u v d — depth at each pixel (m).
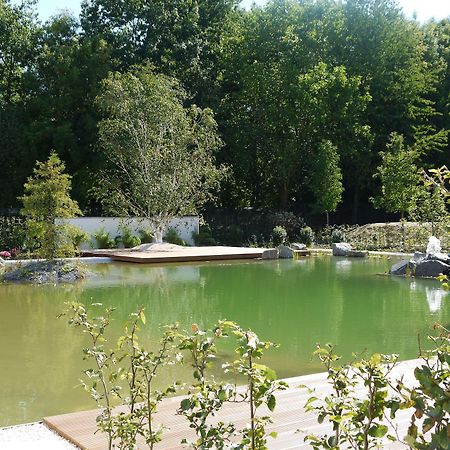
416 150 23.89
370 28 26.19
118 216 20.27
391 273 13.37
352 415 2.05
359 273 13.64
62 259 12.88
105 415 2.82
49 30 25.67
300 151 25.50
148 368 2.72
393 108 26.66
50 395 4.84
